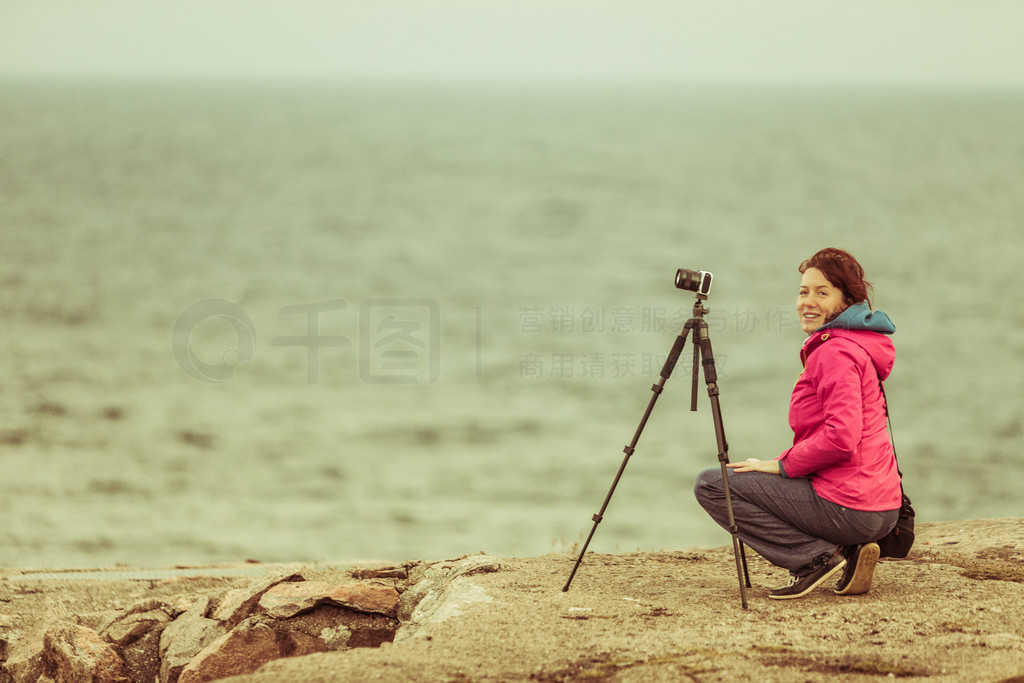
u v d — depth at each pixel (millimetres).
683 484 25953
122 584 8312
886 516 5434
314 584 6211
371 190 127312
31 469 26625
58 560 19266
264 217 102625
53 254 75062
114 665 6074
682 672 4371
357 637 5934
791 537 5594
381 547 20828
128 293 60000
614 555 7387
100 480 25891
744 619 5289
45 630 6672
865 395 5387
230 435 31625
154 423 32656
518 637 5016
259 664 5688
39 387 36750
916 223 90812
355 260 76438
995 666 4332
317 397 37531
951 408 33281
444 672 4449
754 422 32375
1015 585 5875
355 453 29797
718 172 144125
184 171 144375
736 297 56656
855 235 83062
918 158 161375
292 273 70062
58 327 49156
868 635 4922
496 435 32156
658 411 34844
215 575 8602
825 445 5266
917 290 56875
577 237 87688
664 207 106750
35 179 128375
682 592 5984
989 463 27281
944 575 6184
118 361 42312
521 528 22406
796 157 167500
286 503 24578
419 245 84688
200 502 24297
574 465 28219
